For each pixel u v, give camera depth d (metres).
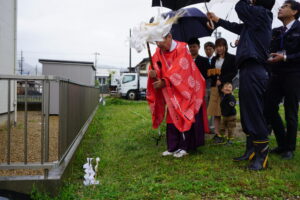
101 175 3.44
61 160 3.16
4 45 6.83
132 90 23.83
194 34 4.90
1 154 4.07
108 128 6.99
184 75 3.86
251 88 3.21
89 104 7.90
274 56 3.63
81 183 3.19
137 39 3.53
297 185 2.81
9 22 7.19
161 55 4.09
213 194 2.68
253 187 2.77
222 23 3.77
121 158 4.14
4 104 7.01
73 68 10.00
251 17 3.25
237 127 6.47
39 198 2.69
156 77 3.94
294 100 3.70
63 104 3.29
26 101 2.84
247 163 3.54
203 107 4.23
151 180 3.07
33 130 6.04
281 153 3.96
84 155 4.38
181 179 3.05
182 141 4.05
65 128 3.44
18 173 3.30
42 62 9.88
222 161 3.67
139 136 5.66
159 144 4.87
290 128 3.74
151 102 4.31
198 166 3.47
